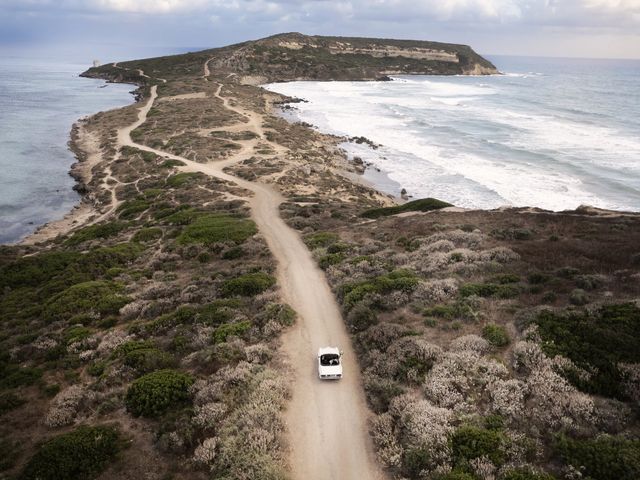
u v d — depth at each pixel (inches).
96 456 645.9
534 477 511.8
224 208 2070.6
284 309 1027.3
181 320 1042.7
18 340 1056.2
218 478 583.2
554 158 2834.6
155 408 736.3
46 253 1731.1
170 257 1521.9
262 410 697.6
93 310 1169.4
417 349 795.4
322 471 610.5
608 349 699.4
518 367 717.3
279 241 1604.3
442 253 1246.9
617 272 996.6
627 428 571.2
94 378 871.1
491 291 979.3
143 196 2411.4
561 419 593.0
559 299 907.4
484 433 587.2
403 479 571.2
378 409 710.5
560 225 1437.0
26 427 757.3
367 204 2231.8
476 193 2390.5
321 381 799.7
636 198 2167.8
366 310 976.9
